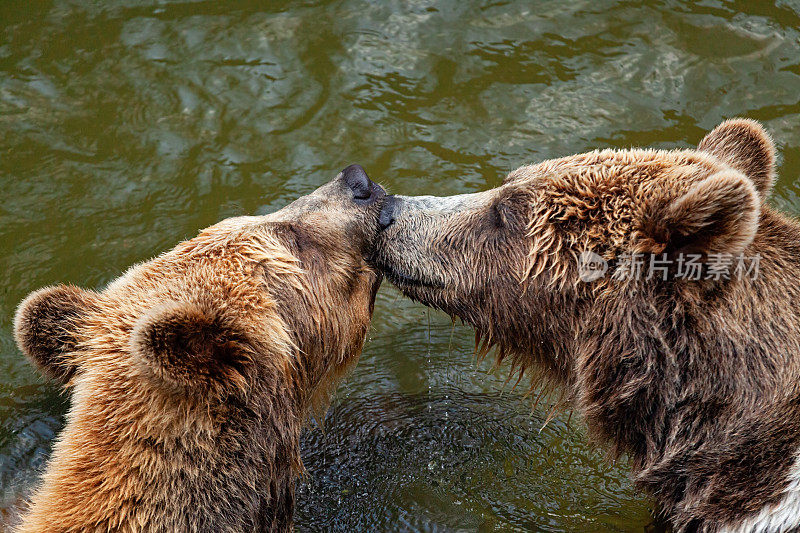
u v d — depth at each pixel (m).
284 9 14.66
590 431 7.62
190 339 6.06
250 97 13.30
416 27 14.36
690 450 6.87
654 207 6.60
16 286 10.77
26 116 12.96
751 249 6.78
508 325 7.82
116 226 11.55
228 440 6.63
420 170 12.28
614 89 13.24
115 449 6.46
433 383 10.13
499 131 12.80
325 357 7.75
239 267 7.05
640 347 6.85
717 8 14.24
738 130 7.83
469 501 8.57
